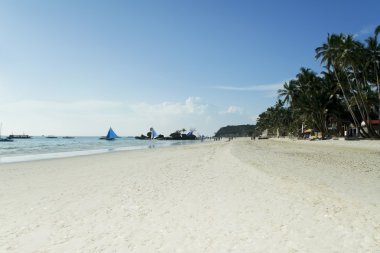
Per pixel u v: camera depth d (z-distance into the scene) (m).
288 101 74.31
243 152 28.64
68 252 5.32
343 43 45.34
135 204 8.64
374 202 7.90
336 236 5.59
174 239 5.77
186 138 176.00
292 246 5.23
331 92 60.78
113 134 120.19
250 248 5.20
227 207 7.95
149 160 23.80
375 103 53.47
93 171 17.28
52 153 39.72
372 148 34.03
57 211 8.16
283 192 9.41
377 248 4.99
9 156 33.75
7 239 6.04
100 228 6.60
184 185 11.35
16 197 10.20
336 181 11.17
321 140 61.94
